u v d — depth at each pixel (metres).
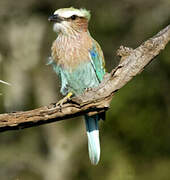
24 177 18.03
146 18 17.92
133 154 16.67
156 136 16.61
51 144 18.19
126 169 16.45
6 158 17.98
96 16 17.88
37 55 18.42
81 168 17.91
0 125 8.35
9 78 17.97
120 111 16.53
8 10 18.36
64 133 18.23
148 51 8.18
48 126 18.31
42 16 18.50
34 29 18.42
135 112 16.56
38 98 18.39
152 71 16.91
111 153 16.67
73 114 8.52
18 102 17.81
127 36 17.84
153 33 17.73
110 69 17.64
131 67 8.26
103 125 16.69
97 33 17.77
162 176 16.47
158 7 17.89
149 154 16.59
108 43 17.78
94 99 8.38
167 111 16.67
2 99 17.77
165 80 16.83
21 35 18.38
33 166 18.16
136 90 16.66
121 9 18.00
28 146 18.42
